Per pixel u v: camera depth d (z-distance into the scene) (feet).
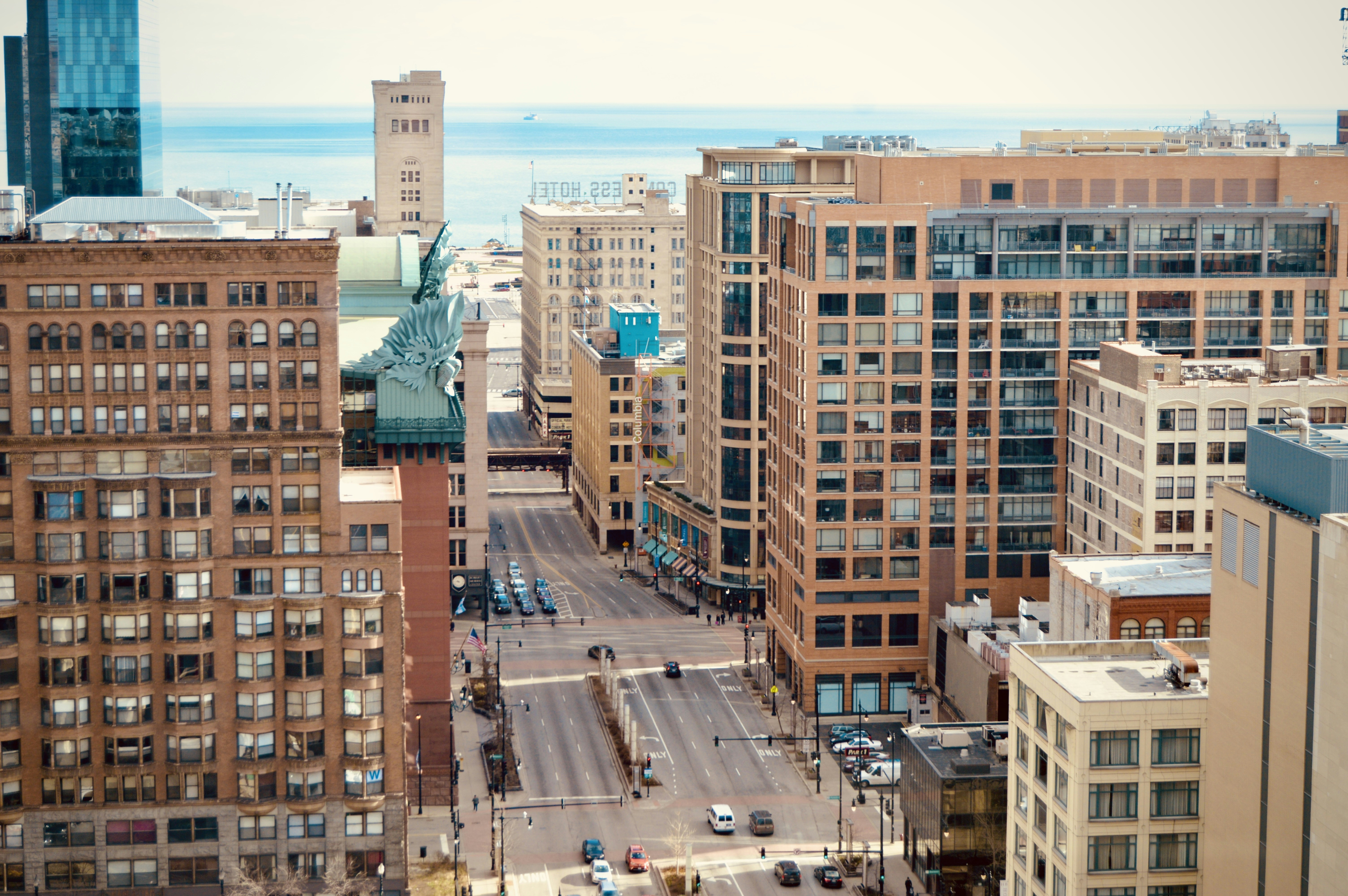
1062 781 426.10
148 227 532.73
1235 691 393.29
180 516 511.40
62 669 510.99
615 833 598.75
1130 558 598.34
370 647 520.01
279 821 523.70
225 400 514.68
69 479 506.07
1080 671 444.14
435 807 622.13
